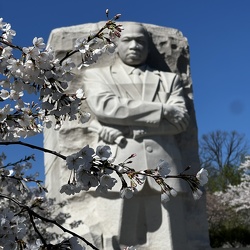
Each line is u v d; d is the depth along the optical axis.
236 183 25.92
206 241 8.41
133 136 7.94
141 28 8.68
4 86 2.95
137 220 7.84
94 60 3.09
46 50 2.89
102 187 2.86
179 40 9.34
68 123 8.32
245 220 17.95
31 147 3.34
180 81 8.80
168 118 8.05
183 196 8.23
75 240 2.95
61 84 2.95
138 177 2.97
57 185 8.45
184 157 8.73
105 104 7.95
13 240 2.90
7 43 2.96
